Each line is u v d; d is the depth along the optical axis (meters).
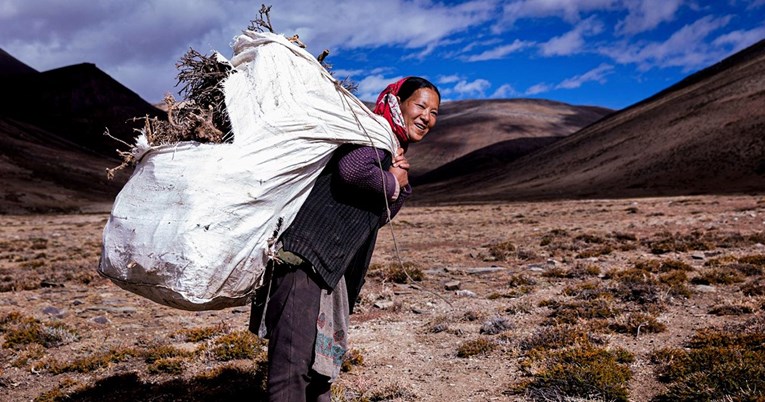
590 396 5.11
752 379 4.89
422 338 7.73
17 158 112.25
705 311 8.16
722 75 152.00
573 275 12.16
